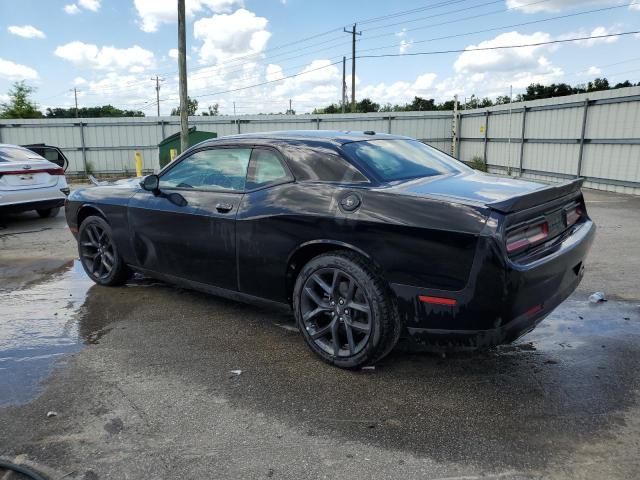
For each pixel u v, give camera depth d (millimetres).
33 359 3523
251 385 3135
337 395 3006
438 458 2400
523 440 2535
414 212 2941
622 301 4574
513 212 2820
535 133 16922
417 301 2941
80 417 2779
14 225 9312
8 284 5426
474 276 2742
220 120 23062
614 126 13250
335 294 3297
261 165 3775
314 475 2293
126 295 4938
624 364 3355
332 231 3211
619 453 2420
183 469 2344
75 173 22859
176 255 4262
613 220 8828
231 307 4555
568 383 3113
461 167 4102
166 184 4418
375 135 4137
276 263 3551
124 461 2402
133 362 3465
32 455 2451
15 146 9891
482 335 2830
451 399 2947
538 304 2990
